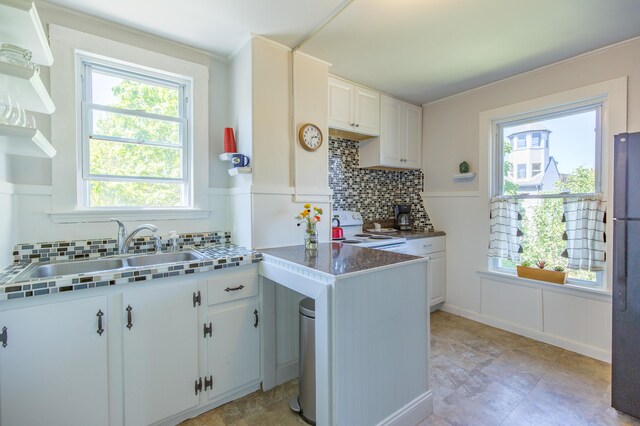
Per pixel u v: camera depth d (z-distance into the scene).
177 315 1.66
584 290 2.40
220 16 1.91
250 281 1.94
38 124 1.77
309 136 2.41
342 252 2.00
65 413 1.38
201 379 1.74
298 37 2.17
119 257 1.91
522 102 2.76
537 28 2.04
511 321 2.87
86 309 1.42
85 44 1.90
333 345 1.38
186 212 2.28
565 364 2.27
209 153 2.39
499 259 3.04
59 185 1.83
